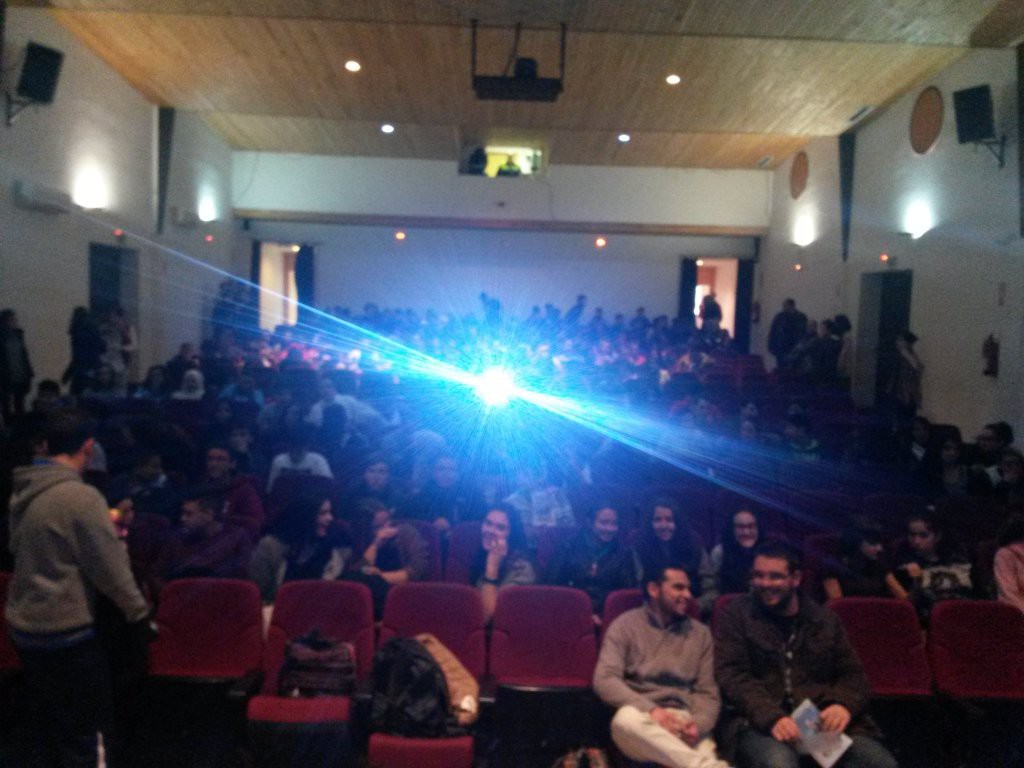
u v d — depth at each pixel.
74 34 8.87
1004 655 3.83
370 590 3.85
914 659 3.85
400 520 4.70
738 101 10.45
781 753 3.16
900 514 5.99
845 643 3.47
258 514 5.46
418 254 15.22
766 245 14.84
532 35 8.75
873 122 10.86
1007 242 7.91
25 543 2.85
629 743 3.26
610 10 7.68
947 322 9.02
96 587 2.90
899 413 9.45
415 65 9.76
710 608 4.23
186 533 4.61
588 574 4.39
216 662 3.75
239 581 3.83
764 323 14.86
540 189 14.73
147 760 3.62
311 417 7.30
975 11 7.45
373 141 13.87
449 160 14.67
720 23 7.82
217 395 9.33
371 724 3.33
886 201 10.45
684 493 5.96
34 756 3.40
